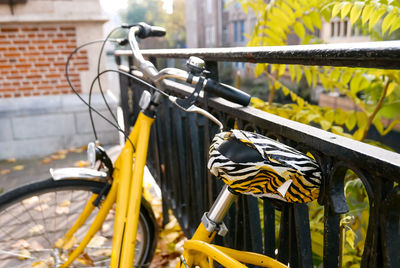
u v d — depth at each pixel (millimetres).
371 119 2238
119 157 1531
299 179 800
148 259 1919
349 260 1636
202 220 1077
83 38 6086
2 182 4188
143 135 1446
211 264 1009
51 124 5492
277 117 1051
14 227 1796
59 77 6117
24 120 5363
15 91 5977
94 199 1593
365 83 2211
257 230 1295
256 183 830
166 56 1782
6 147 5324
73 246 1724
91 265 1861
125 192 1449
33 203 1634
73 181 1548
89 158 1509
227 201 1034
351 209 1818
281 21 2213
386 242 707
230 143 859
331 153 793
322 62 792
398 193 662
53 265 1731
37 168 4742
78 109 5570
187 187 2033
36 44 5926
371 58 654
